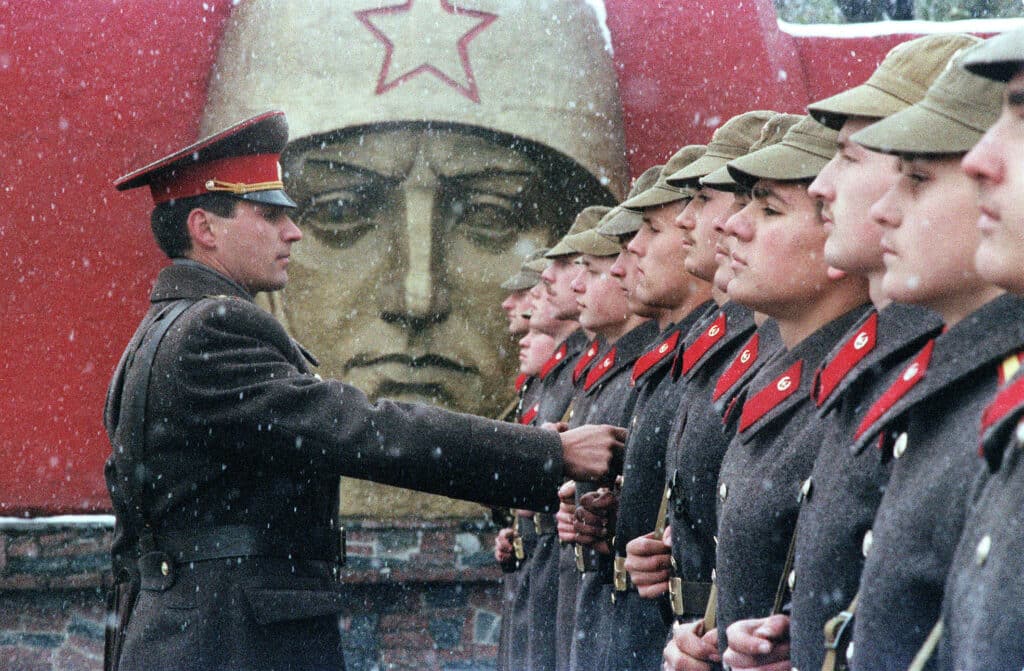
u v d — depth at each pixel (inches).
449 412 171.2
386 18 354.3
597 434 177.8
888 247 94.3
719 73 370.0
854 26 389.1
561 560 237.9
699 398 155.2
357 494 366.9
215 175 178.7
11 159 356.2
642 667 177.3
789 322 128.5
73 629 358.3
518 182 362.9
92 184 359.6
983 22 388.2
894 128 91.3
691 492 152.3
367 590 369.7
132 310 361.4
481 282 363.3
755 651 117.0
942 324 101.7
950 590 82.0
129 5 362.6
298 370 175.3
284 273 184.9
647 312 196.4
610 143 369.4
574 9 367.9
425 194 356.2
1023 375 78.0
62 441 358.0
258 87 353.4
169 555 166.7
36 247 358.0
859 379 108.3
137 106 361.4
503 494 171.9
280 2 355.3
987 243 78.6
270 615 163.6
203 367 165.5
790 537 121.6
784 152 124.6
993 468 78.8
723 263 135.3
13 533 354.6
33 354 356.5
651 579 161.2
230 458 166.2
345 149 353.4
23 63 357.1
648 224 182.1
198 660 162.7
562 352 281.7
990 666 74.0
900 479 94.3
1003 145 77.4
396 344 358.6
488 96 356.2
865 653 93.7
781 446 124.0
